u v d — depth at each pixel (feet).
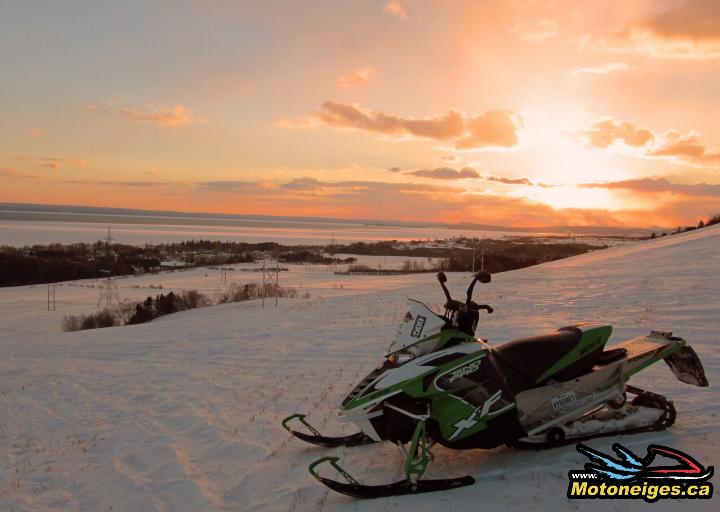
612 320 37.06
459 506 13.34
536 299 51.88
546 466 15.08
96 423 25.40
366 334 43.45
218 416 24.21
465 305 15.47
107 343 55.26
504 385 14.89
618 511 12.64
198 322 73.51
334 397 25.31
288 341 43.93
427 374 14.32
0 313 194.39
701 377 16.84
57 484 18.28
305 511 14.02
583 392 16.07
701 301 40.55
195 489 16.46
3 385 36.73
